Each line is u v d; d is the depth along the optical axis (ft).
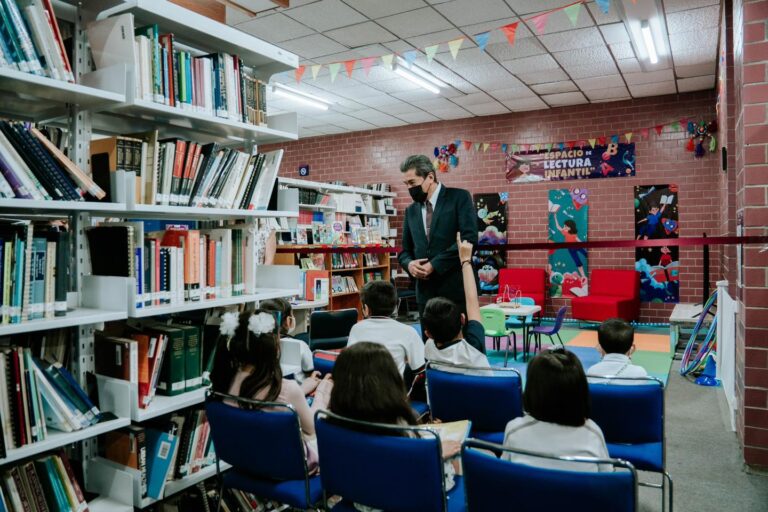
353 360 5.83
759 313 10.55
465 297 9.66
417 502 5.43
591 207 29.94
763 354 10.57
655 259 28.66
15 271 5.77
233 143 9.52
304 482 6.53
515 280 30.42
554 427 5.32
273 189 9.02
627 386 7.55
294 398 6.91
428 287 10.39
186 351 7.67
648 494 9.89
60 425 6.26
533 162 31.17
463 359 8.35
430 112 31.24
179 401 7.22
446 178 33.45
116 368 6.92
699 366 18.28
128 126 8.16
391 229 34.68
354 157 36.32
